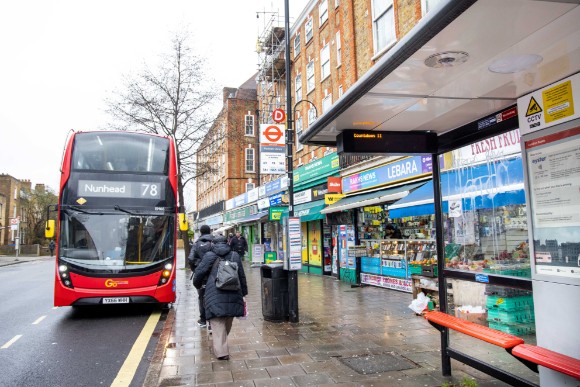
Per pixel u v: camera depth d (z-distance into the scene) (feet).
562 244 11.41
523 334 14.99
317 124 16.58
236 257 20.08
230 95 141.38
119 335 25.88
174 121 74.02
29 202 173.58
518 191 15.03
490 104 14.42
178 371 17.22
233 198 122.72
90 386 16.76
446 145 17.25
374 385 15.08
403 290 37.58
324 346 20.48
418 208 31.14
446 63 10.84
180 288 48.37
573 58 10.53
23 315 33.32
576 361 10.62
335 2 61.05
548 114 11.93
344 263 47.34
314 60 69.82
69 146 32.40
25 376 18.08
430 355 18.47
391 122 16.47
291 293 26.27
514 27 8.90
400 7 42.50
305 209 62.03
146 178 32.91
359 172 49.19
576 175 11.06
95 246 30.81
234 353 19.74
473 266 16.35
